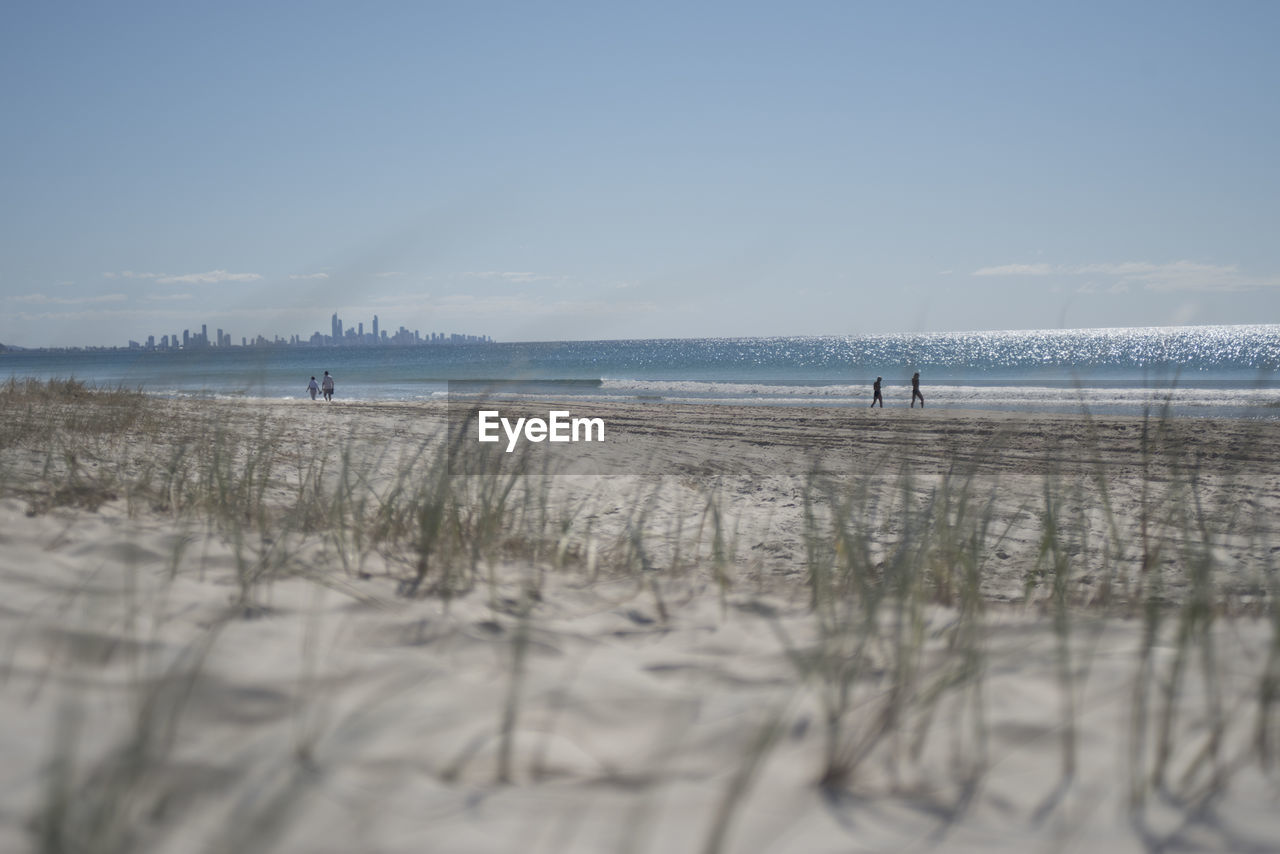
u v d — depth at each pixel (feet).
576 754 5.68
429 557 11.31
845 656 7.81
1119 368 177.78
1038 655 7.70
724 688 7.04
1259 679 6.60
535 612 9.61
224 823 4.41
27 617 7.29
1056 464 27.71
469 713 6.25
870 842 4.50
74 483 13.47
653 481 24.48
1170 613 9.25
